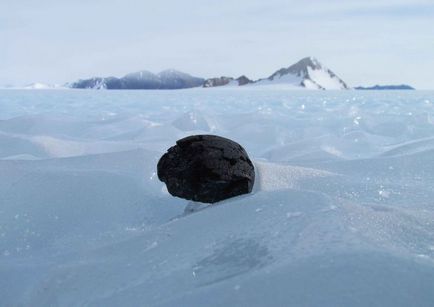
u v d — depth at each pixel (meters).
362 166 3.53
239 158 2.54
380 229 1.64
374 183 2.81
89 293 1.49
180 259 1.61
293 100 21.75
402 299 1.08
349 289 1.13
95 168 3.16
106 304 1.38
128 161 3.31
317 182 2.78
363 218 1.72
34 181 2.80
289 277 1.23
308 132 7.11
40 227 2.33
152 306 1.26
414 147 4.38
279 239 1.57
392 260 1.25
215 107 15.05
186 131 6.86
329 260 1.29
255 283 1.24
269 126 7.12
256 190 2.60
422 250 1.48
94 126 7.00
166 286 1.41
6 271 1.80
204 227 1.90
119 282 1.53
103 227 2.36
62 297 1.51
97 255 1.83
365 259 1.27
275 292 1.17
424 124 7.58
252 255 1.50
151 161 3.34
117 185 2.83
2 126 6.59
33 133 6.29
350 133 6.07
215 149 2.53
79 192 2.70
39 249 2.10
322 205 1.83
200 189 2.45
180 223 2.02
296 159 4.43
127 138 5.94
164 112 11.41
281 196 2.03
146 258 1.70
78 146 4.70
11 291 1.66
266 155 4.98
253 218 1.85
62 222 2.39
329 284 1.16
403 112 11.71
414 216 1.82
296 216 1.76
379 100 20.94
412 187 2.72
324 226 1.60
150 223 2.42
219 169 2.44
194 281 1.40
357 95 31.70
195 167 2.47
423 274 1.18
